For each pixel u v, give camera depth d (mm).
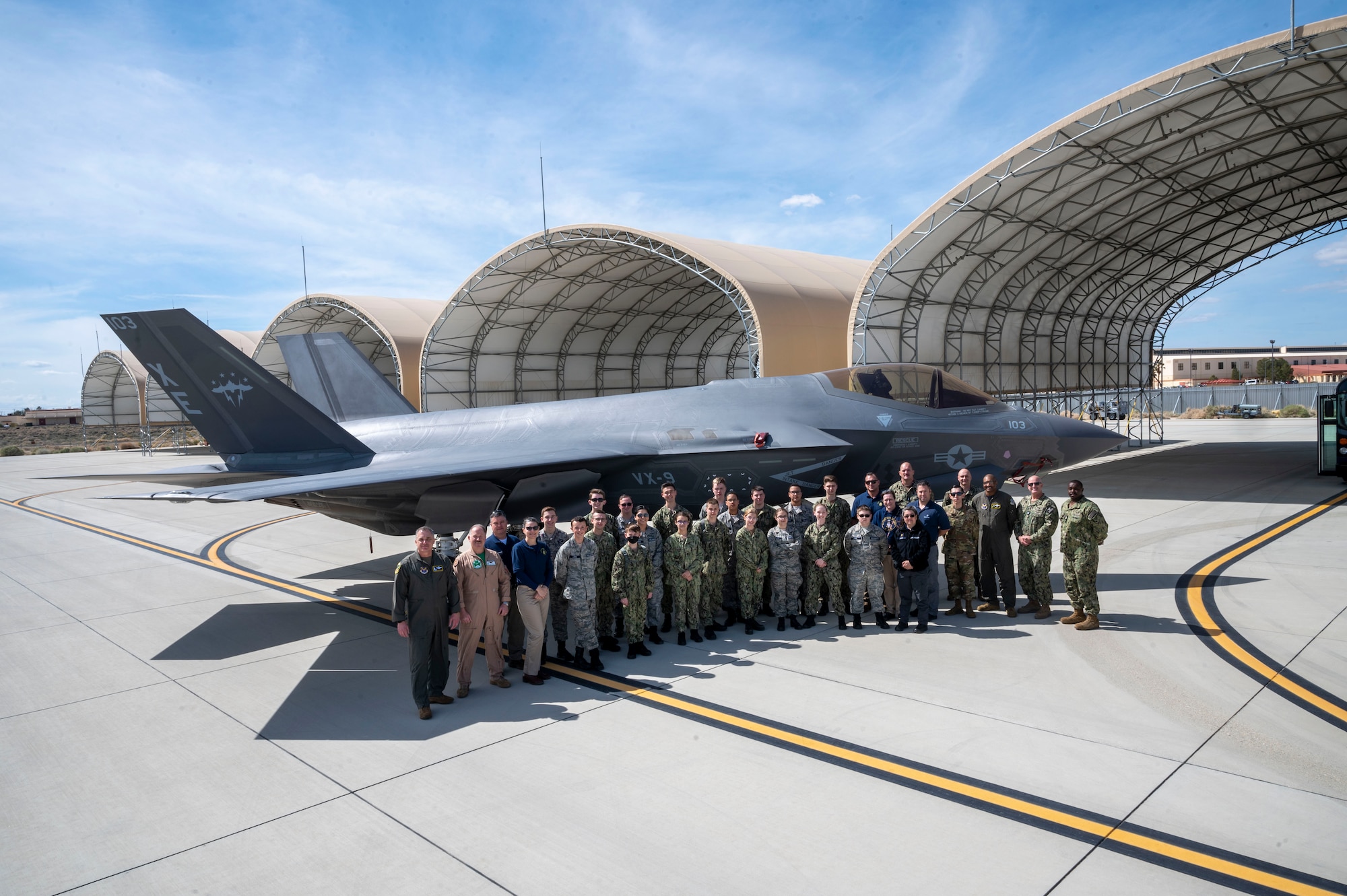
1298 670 7020
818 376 11875
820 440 10773
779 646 8344
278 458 12812
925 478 11320
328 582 12625
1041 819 4664
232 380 12508
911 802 4906
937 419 11430
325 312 46906
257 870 4402
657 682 7363
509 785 5328
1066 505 8602
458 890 4133
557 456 10344
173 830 4883
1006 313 31031
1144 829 4516
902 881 4082
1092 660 7473
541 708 6805
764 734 6035
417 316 46094
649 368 54812
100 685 7734
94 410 75875
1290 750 5473
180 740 6320
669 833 4637
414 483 10359
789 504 9234
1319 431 20719
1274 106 19188
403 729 6426
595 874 4230
